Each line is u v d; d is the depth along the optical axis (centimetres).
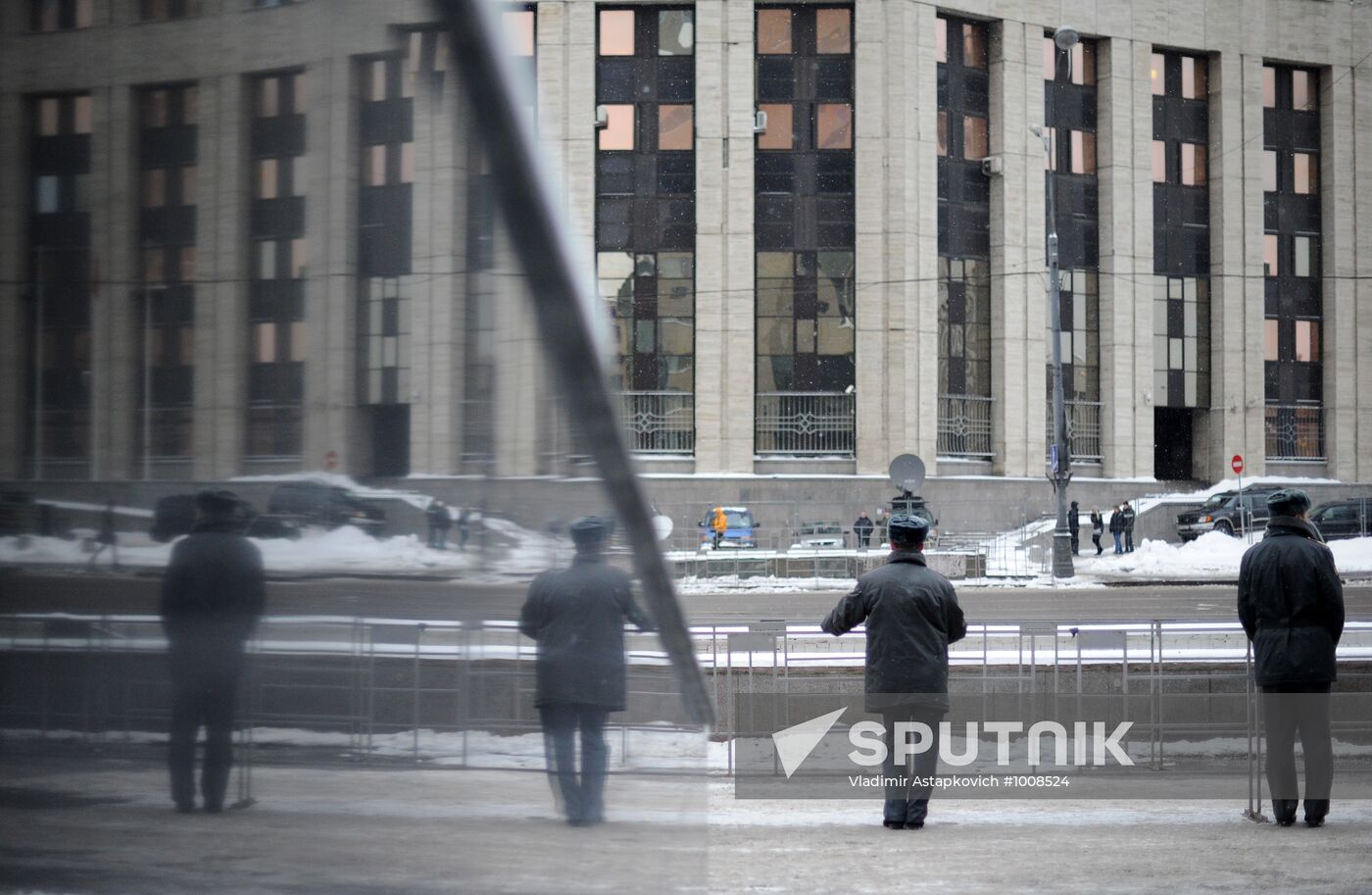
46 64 235
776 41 7612
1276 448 8794
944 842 1187
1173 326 8631
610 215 7538
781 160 7612
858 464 7550
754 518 7338
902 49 7625
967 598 4903
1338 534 7294
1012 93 8088
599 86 7544
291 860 274
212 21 251
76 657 246
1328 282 8900
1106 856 1110
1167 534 7919
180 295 248
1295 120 8938
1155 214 8594
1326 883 1005
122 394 245
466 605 304
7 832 250
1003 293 8012
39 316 235
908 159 7638
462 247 283
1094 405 8375
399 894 295
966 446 7962
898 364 7575
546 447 320
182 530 254
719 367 7494
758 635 2019
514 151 285
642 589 374
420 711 296
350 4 265
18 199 231
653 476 7388
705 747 433
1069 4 8256
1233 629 2077
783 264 7600
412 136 272
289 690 270
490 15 268
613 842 372
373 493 278
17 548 237
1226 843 1185
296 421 265
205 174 252
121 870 257
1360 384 8912
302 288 263
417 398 283
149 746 256
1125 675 1984
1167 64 8694
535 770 334
